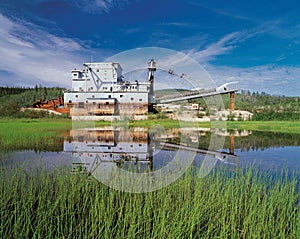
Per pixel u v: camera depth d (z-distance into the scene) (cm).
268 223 397
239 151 1113
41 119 2247
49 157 862
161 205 420
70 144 1133
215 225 402
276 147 1238
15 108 2869
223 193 500
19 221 366
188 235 362
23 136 1316
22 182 504
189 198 451
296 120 2822
